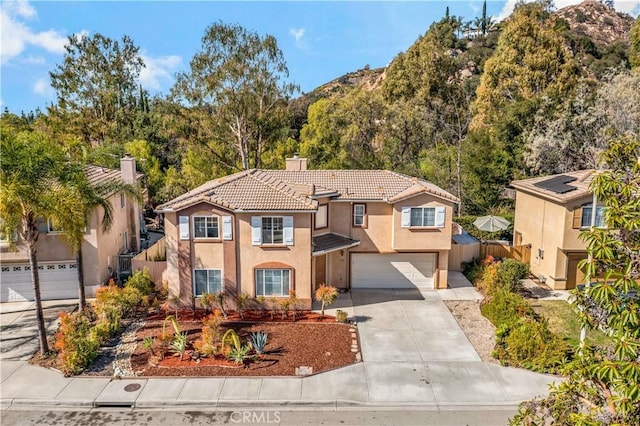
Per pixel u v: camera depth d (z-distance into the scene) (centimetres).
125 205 3384
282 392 1816
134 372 1952
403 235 2806
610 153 911
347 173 3092
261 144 4703
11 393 1817
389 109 4925
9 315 2531
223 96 4328
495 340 2230
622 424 750
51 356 2084
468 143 4575
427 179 4659
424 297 2811
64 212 2047
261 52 4356
